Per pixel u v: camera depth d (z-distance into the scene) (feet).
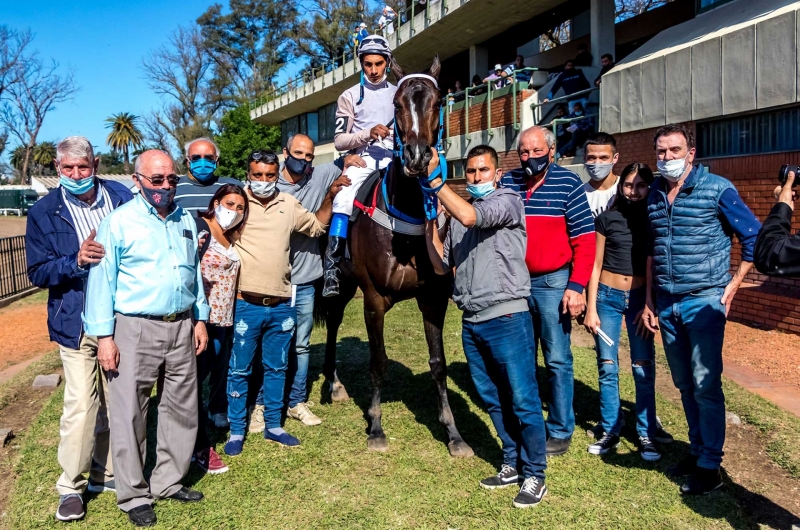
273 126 122.72
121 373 10.57
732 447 13.48
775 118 22.59
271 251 13.01
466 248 11.22
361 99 14.75
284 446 13.91
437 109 11.26
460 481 12.02
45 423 15.58
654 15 44.45
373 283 13.30
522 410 10.94
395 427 14.85
